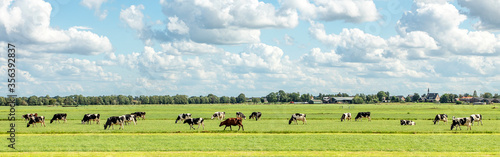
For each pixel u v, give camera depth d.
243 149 28.31
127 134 38.38
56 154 26.34
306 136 35.81
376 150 28.03
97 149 27.95
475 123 53.16
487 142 31.78
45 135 37.50
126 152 27.11
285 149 28.33
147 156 25.72
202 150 28.00
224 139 33.47
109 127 44.00
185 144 30.48
